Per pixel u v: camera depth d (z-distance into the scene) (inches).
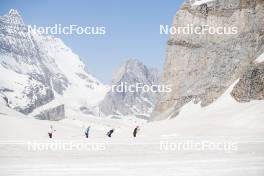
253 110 5083.7
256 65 6205.7
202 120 5260.8
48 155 1797.5
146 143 2411.4
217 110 6107.3
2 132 3846.0
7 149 2054.6
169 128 4894.2
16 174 1200.8
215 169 1274.6
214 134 3718.0
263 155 1706.4
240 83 6195.9
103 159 1626.5
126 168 1332.4
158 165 1401.3
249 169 1268.5
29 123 4446.4
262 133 3499.0
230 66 7066.9
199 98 7106.3
